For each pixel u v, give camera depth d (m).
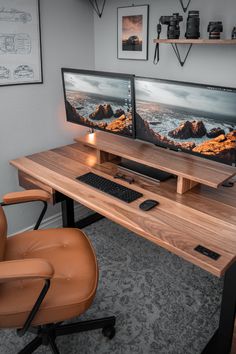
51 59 2.43
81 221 2.76
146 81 1.79
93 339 1.75
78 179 1.98
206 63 2.06
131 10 2.33
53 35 2.39
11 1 2.09
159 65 2.30
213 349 1.65
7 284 1.37
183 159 1.91
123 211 1.63
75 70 2.15
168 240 1.40
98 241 2.57
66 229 1.74
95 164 2.21
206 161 1.89
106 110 2.10
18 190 2.51
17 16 2.14
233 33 1.77
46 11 2.30
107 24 2.53
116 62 2.57
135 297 2.02
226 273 1.47
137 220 1.55
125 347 1.70
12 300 1.28
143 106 1.88
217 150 1.66
